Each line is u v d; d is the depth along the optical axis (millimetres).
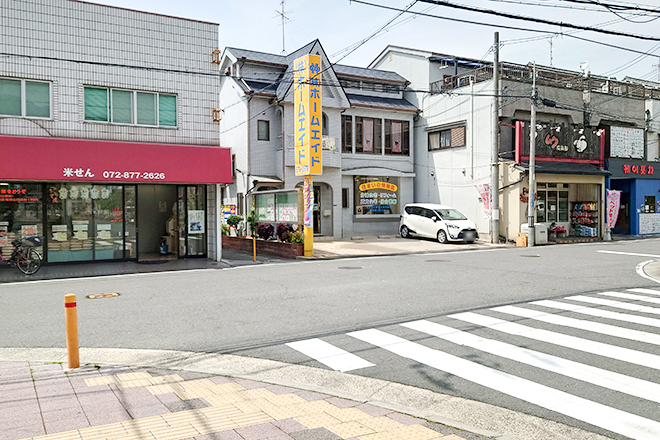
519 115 23422
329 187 24094
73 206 14945
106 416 4160
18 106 13242
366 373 5410
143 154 14469
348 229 24891
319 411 4312
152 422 4031
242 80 23641
